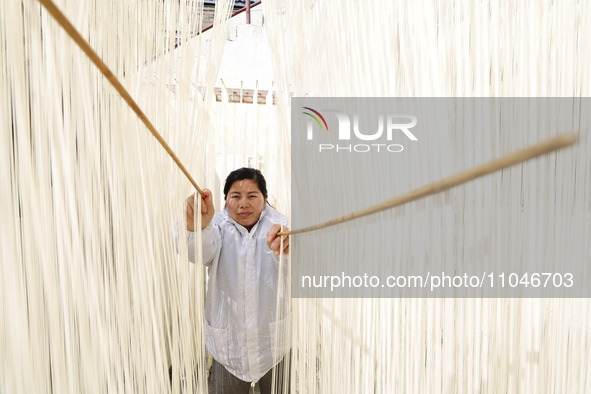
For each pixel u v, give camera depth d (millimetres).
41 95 292
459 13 429
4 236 271
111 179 382
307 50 620
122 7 415
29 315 298
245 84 1535
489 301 457
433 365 466
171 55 574
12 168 281
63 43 309
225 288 1164
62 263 314
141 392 418
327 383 611
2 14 263
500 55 422
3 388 282
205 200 904
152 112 501
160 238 532
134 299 422
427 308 471
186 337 588
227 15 742
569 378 473
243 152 1469
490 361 458
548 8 430
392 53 473
